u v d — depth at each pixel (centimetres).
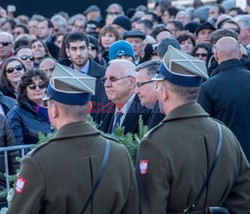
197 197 789
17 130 1327
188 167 781
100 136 782
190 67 795
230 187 817
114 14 2891
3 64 1647
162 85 808
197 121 805
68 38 1612
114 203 768
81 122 771
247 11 2612
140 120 935
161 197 771
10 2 3400
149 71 1070
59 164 748
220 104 1167
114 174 766
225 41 1191
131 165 789
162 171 776
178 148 784
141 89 1073
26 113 1341
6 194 1077
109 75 1136
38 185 742
